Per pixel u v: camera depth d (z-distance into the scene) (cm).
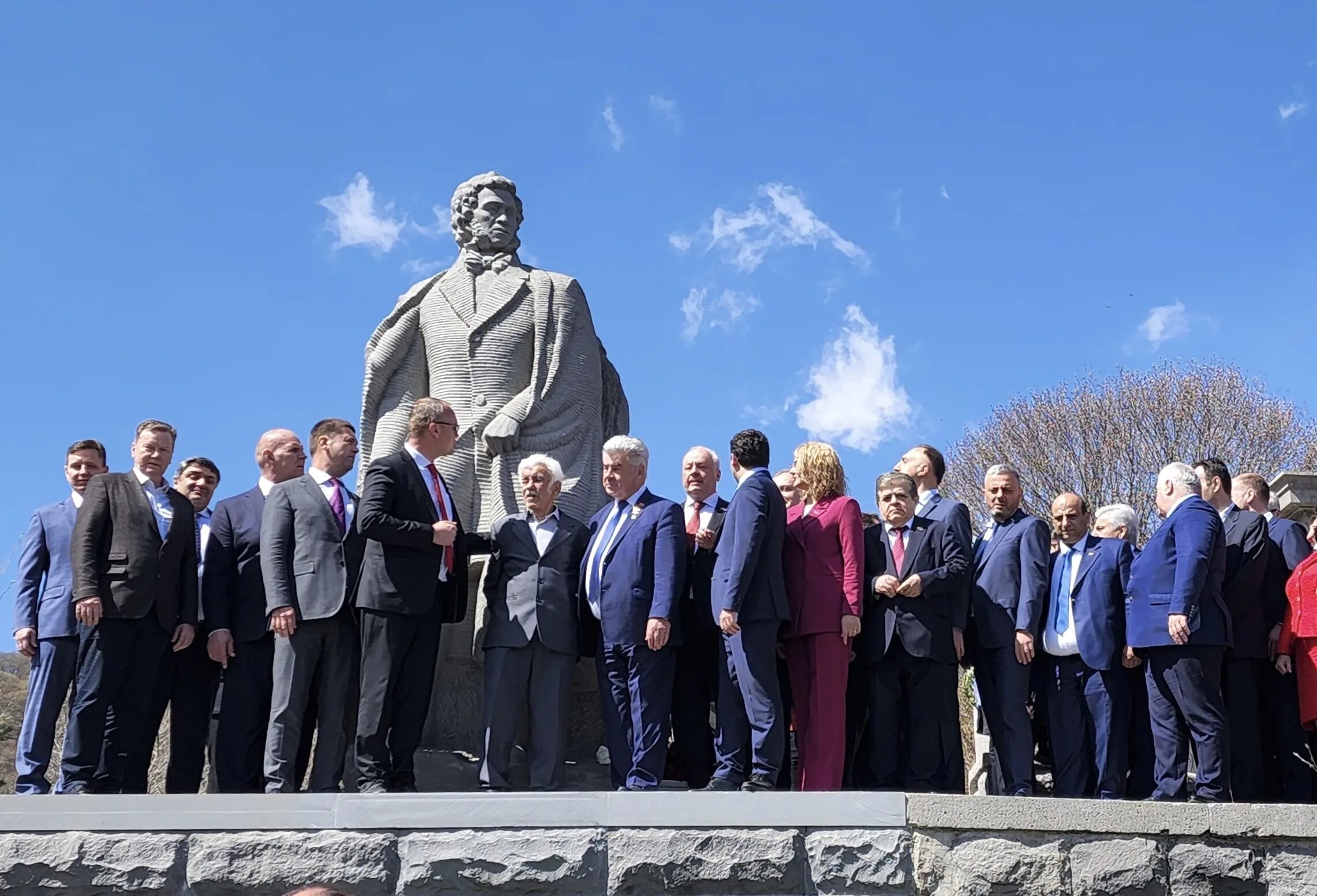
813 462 849
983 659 857
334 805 695
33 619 806
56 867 679
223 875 682
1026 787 825
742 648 786
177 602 803
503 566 825
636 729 789
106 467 857
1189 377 2598
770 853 695
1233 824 726
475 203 1073
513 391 1026
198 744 841
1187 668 798
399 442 1024
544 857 689
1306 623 821
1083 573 846
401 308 1056
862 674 847
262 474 859
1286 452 2506
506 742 796
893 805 706
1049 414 2623
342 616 798
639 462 839
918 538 842
